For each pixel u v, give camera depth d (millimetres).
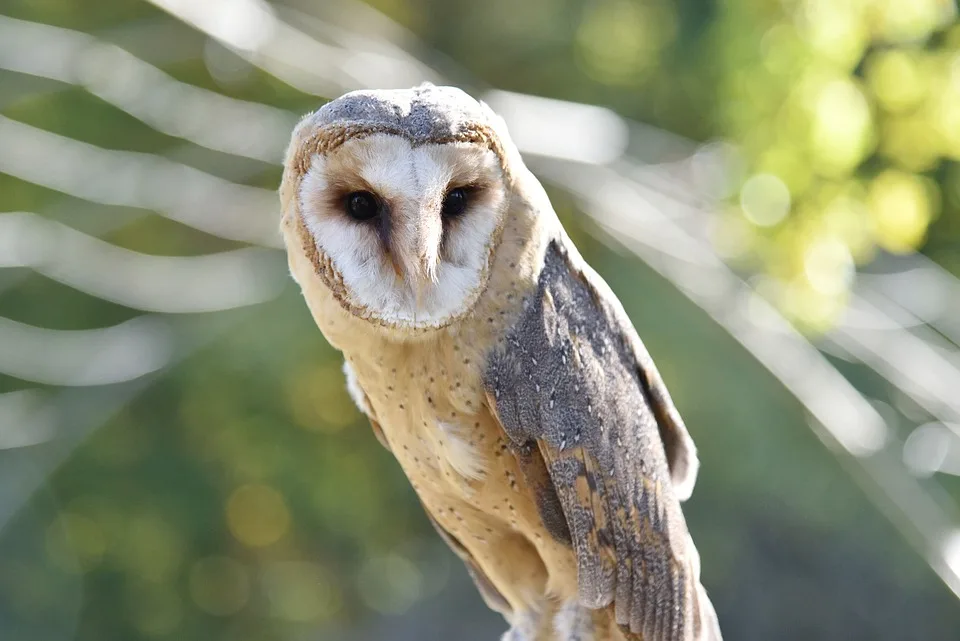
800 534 17312
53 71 13320
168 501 19188
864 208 9484
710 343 15672
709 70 14219
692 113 17531
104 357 16422
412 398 5312
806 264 9523
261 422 18844
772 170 9438
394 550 20500
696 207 13812
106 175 14086
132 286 15922
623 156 14961
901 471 10805
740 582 17672
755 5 9531
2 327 17094
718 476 16453
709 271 11742
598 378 5324
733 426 15891
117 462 19078
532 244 5137
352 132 4809
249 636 20469
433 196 4773
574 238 16281
